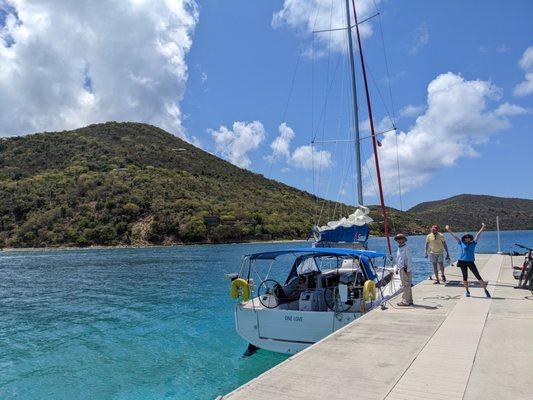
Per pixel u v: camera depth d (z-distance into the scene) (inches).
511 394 178.1
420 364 218.4
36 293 924.6
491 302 380.5
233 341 480.1
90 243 3260.3
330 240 502.6
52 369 394.0
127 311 681.6
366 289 350.0
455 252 1979.6
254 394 182.4
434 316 331.0
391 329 292.7
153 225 3422.7
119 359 419.8
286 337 360.5
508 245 2327.8
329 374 205.9
